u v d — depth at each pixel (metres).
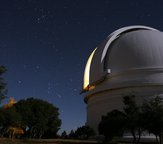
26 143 27.00
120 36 42.06
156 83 34.00
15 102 47.94
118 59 38.12
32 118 43.09
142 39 38.34
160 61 35.84
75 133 40.44
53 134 48.94
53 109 48.28
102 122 28.72
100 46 42.06
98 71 38.84
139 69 35.75
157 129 23.36
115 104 35.44
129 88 35.00
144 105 25.98
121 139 31.83
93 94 39.12
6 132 44.22
